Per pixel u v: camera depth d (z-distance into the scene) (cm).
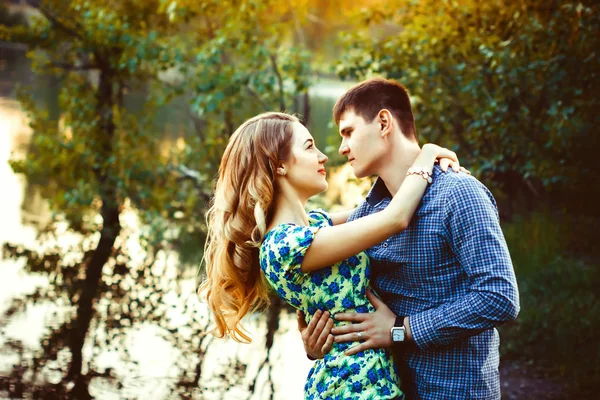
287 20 826
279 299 645
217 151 836
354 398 213
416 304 221
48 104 1591
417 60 668
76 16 848
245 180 225
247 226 228
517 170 687
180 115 1403
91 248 781
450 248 214
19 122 1422
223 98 726
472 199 208
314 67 806
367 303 221
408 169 228
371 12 704
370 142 229
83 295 641
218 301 240
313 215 246
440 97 661
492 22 651
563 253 706
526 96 611
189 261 755
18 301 618
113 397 446
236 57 790
